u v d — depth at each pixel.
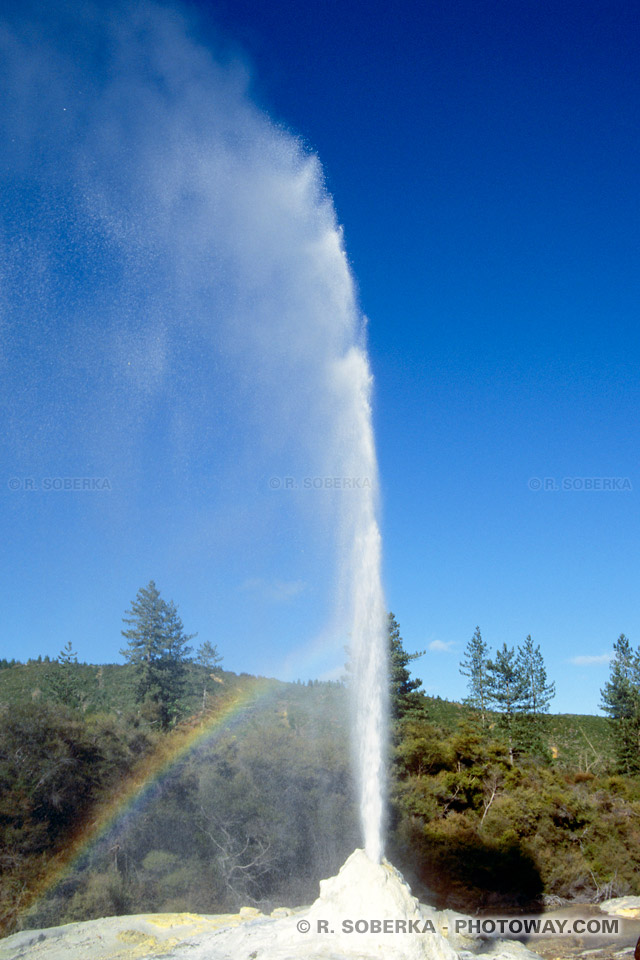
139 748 31.88
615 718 68.00
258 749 32.31
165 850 27.03
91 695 69.38
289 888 27.47
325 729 37.97
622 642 69.00
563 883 30.98
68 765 27.84
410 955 9.69
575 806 37.12
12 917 21.77
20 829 25.09
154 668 62.38
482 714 66.81
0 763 26.39
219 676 78.06
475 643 70.06
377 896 10.57
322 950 9.91
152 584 65.75
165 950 12.13
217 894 25.95
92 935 14.41
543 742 64.75
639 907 27.48
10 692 68.75
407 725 46.78
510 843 32.12
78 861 25.22
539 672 63.56
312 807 29.88
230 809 28.42
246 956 10.39
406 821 32.88
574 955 19.55
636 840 34.94
